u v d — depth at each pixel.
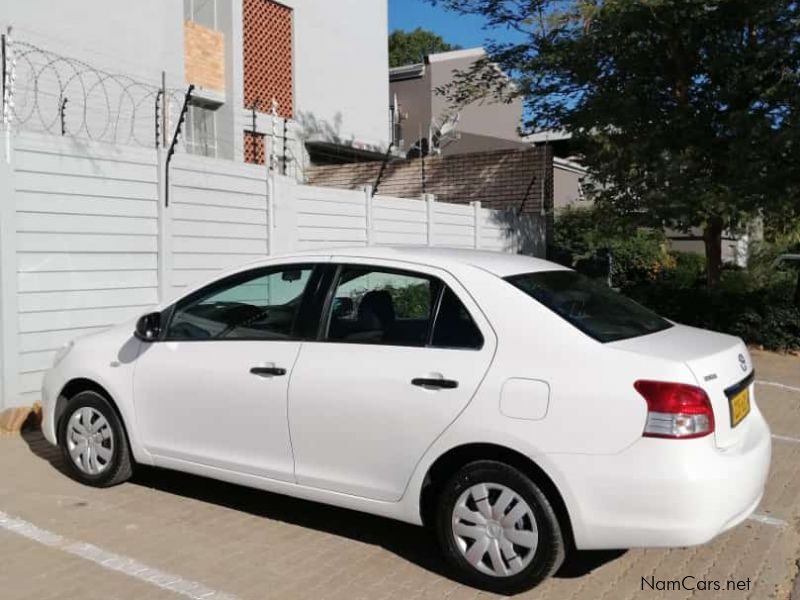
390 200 12.33
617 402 3.74
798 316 12.49
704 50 12.36
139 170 8.36
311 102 19.20
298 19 18.73
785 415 8.34
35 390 7.41
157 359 5.22
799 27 10.94
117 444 5.47
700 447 3.70
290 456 4.62
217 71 16.61
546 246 16.52
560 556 3.89
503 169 16.52
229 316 5.07
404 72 26.11
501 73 15.07
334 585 4.14
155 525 4.95
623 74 13.17
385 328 4.45
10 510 5.17
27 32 12.11
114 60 13.52
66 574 4.23
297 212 10.55
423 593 4.05
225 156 16.73
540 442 3.84
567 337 3.99
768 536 4.93
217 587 4.10
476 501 4.06
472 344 4.18
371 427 4.30
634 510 3.69
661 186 12.28
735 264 19.62
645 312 4.85
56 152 7.50
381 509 4.35
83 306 7.80
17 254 7.20
